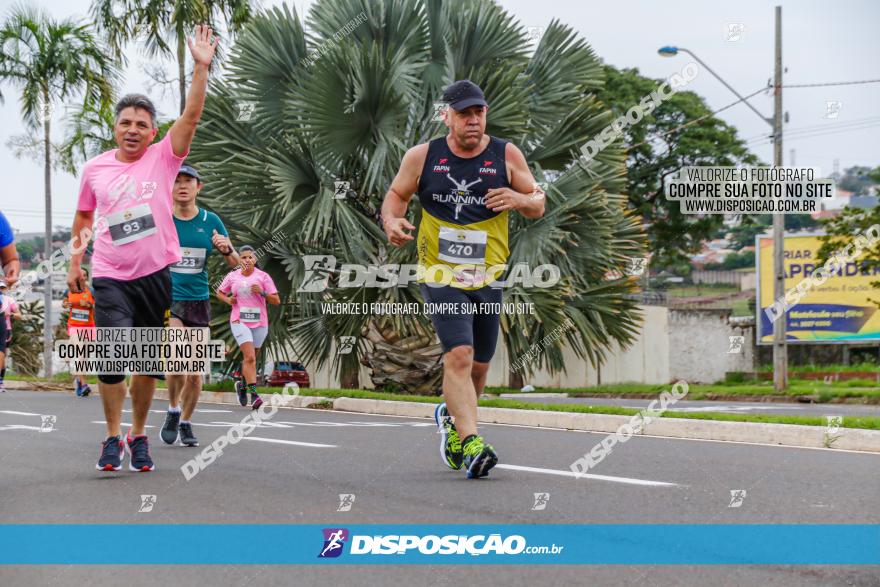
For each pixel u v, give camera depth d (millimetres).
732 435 7277
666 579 2666
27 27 20953
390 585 2637
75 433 7027
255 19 13500
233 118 13562
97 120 21078
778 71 16672
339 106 12367
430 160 4711
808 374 25734
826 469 4977
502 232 4801
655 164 33219
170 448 6141
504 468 5008
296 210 12539
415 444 6379
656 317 25422
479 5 13336
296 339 13375
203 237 6273
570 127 13344
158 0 20281
